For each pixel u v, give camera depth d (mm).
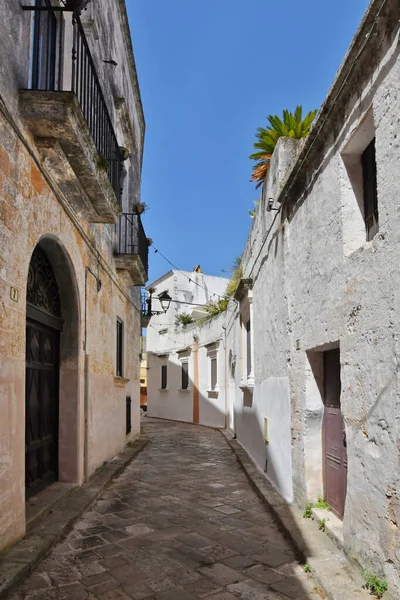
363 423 3742
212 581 3850
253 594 3615
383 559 3342
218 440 14180
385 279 3383
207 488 7359
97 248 7906
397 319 3195
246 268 11367
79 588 3697
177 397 22656
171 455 10953
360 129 3943
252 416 9898
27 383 5477
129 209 12039
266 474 7816
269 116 9406
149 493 6945
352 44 3664
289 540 4715
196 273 25938
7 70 4117
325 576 3656
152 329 26422
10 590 3508
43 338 6117
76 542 4719
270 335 7480
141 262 10453
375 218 4070
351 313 4020
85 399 6988
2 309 4000
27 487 5578
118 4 10141
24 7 4465
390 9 3256
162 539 4867
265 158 9773
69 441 6578
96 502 6309
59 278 6457
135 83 13008
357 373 3879
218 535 5004
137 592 3648
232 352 14750
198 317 23703
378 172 3494
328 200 4656
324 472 5309
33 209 4785
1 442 3939
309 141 4906
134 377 13203
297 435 5699
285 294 6242
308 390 5402
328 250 4641
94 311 7633
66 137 4785
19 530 4340
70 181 5551
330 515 4910
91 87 5973
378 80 3500
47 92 4402
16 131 4285
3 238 4043
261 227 8500
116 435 9844
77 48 5363
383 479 3359
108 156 7078
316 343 4961
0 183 3982
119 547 4605
